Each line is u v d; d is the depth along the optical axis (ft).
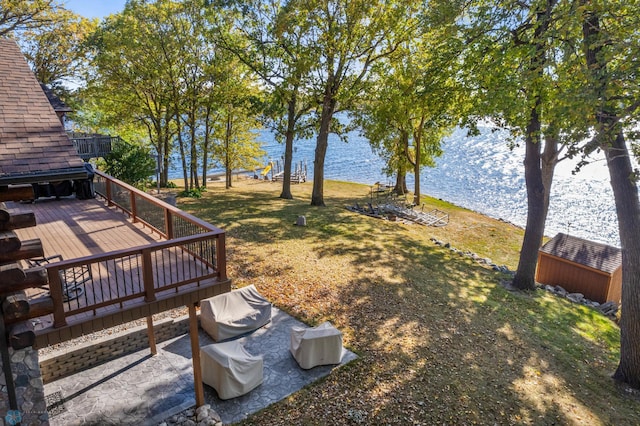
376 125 89.97
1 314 15.58
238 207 78.02
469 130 46.01
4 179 14.79
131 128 102.58
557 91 34.71
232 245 54.19
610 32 30.37
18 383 16.52
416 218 86.89
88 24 82.07
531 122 44.98
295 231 62.85
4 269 15.21
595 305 52.75
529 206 50.19
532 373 32.91
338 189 128.88
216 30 76.95
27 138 17.40
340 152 271.90
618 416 29.25
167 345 33.58
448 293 46.21
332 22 70.13
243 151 112.27
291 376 30.04
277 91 77.36
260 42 74.90
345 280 46.09
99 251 27.04
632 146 31.27
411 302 42.50
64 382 28.58
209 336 34.86
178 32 79.56
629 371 33.19
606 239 100.17
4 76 21.79
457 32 45.03
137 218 33.32
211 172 188.85
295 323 37.17
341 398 27.89
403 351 33.68
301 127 87.04
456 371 31.76
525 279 51.13
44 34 78.43
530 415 27.91
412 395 28.58
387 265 52.16
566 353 36.91
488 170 199.62
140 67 79.71
